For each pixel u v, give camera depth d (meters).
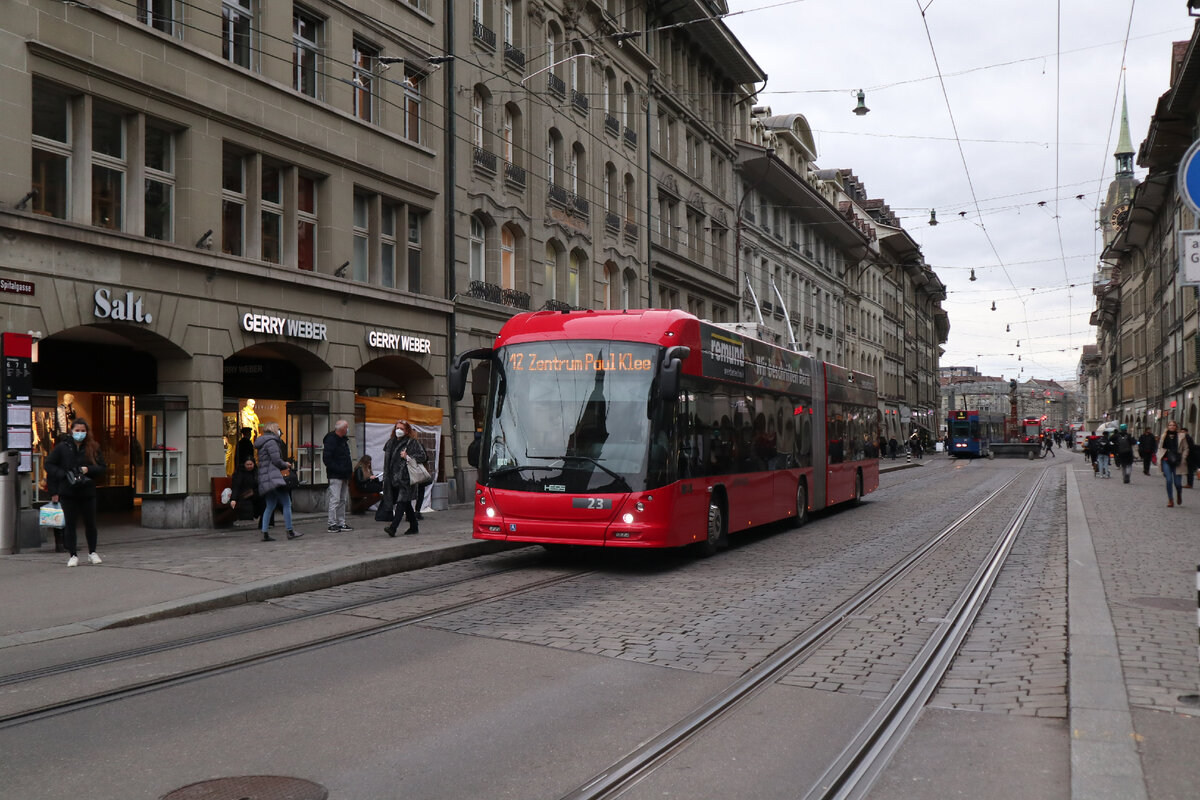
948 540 16.36
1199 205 6.28
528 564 13.46
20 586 10.27
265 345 18.75
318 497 19.48
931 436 94.56
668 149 38.50
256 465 16.39
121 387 19.11
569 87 30.44
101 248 14.99
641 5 35.84
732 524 14.98
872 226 72.06
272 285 18.52
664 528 12.33
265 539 14.64
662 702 6.41
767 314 49.62
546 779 4.98
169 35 16.58
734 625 8.93
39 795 4.70
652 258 36.16
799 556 14.30
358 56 21.69
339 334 20.31
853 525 19.42
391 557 12.52
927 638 8.34
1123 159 92.50
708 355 14.22
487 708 6.25
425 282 23.70
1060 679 6.69
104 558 12.37
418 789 4.82
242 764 5.16
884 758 5.32
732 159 45.56
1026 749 5.40
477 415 25.50
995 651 7.79
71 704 6.26
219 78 17.44
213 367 17.09
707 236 41.91
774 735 5.75
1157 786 4.65
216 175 17.36
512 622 9.09
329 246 20.23
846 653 7.81
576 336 13.00
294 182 19.34
